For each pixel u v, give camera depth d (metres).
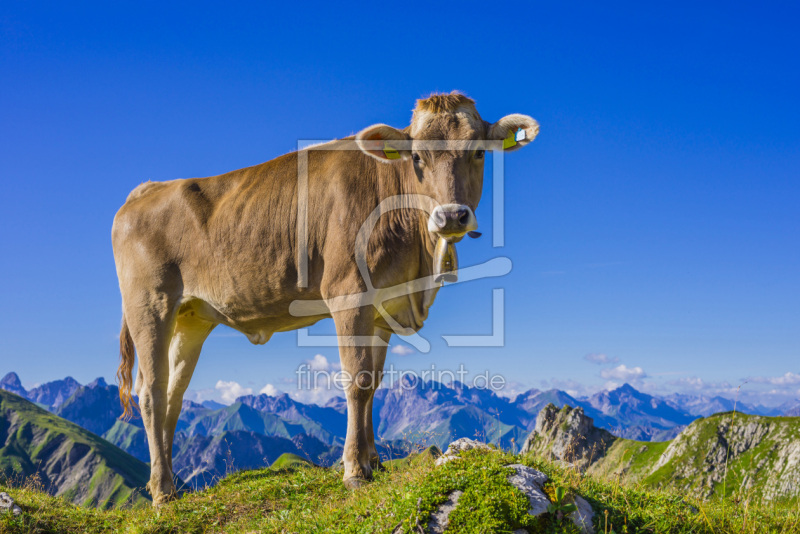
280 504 2.68
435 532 1.82
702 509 2.26
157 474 2.99
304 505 2.55
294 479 2.94
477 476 1.97
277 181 2.87
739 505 2.35
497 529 1.78
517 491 1.88
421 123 2.48
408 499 1.92
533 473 2.03
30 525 2.61
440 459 2.30
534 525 1.83
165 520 2.65
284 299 2.82
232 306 2.95
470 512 1.83
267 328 2.99
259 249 2.83
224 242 2.92
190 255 3.02
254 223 2.85
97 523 2.74
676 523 2.09
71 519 2.75
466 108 2.50
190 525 2.60
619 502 2.16
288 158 2.93
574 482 2.15
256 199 2.88
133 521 2.70
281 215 2.79
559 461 2.38
